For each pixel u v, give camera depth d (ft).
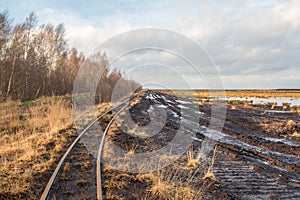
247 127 59.21
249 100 170.09
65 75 153.48
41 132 45.09
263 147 40.24
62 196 20.13
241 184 24.27
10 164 26.81
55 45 138.62
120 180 23.88
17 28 104.68
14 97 98.53
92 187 21.98
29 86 115.85
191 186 23.31
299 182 25.13
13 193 19.99
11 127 48.73
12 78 103.55
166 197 20.70
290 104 133.39
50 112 64.08
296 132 52.37
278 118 76.64
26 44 114.52
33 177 23.29
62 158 28.73
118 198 19.88
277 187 23.65
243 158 32.73
